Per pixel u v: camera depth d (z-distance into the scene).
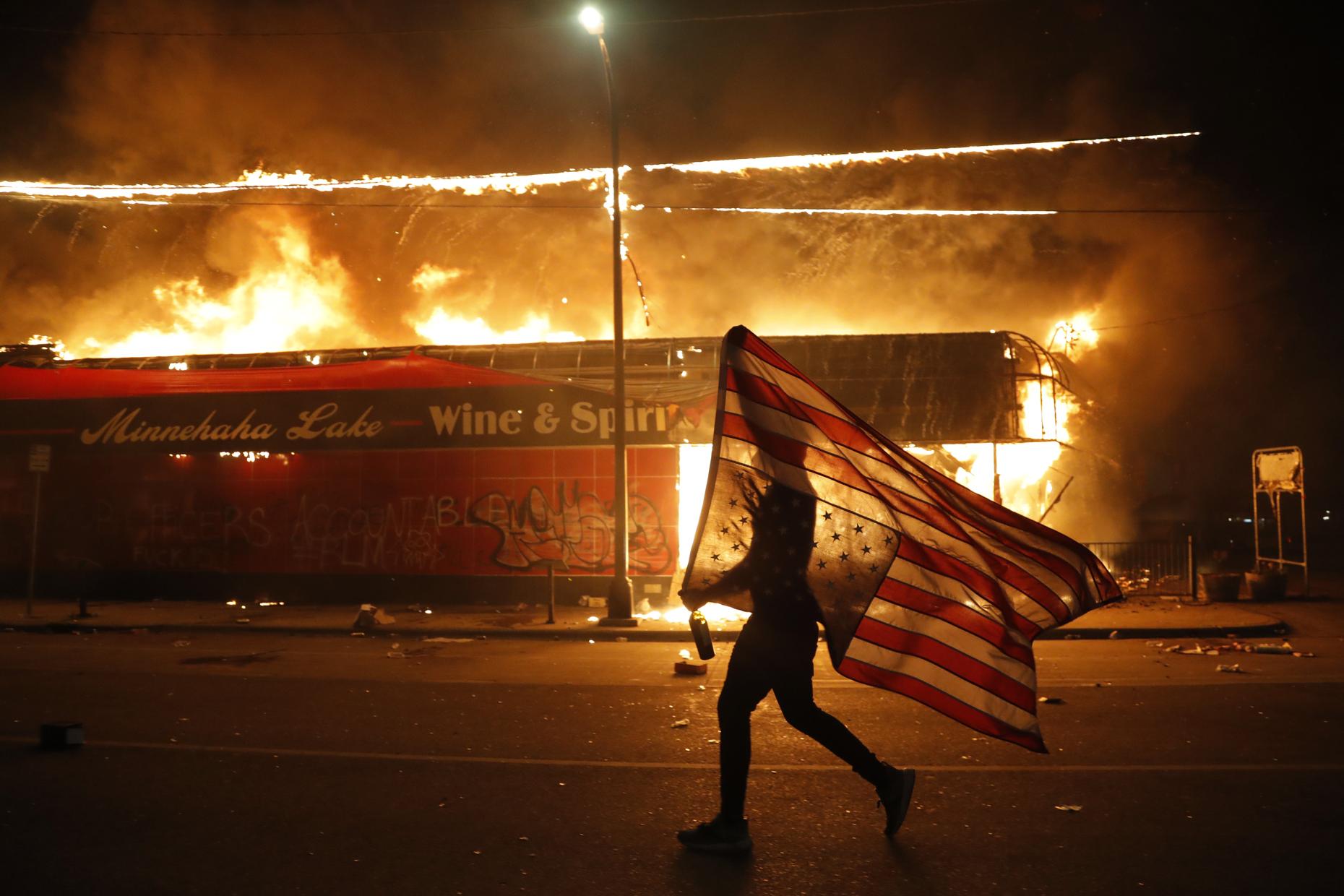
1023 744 4.84
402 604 17.98
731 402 4.71
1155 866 4.44
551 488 17.88
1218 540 28.62
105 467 19.31
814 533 4.62
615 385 15.42
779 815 5.27
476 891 4.19
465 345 19.64
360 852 4.69
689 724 7.72
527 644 13.60
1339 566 25.84
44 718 8.00
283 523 18.67
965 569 4.85
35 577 19.34
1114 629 13.79
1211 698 8.77
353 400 18.33
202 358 20.41
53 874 4.39
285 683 9.88
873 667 4.90
